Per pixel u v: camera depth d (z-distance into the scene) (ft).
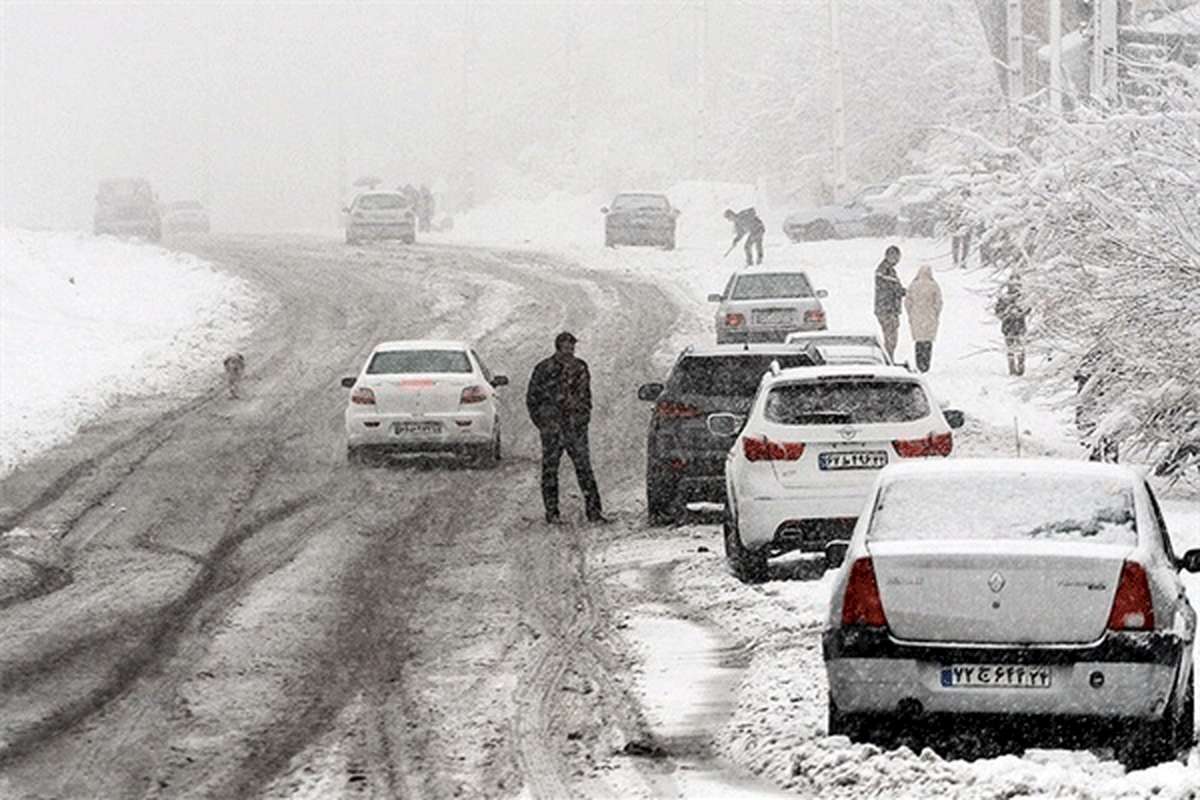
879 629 96.58
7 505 214.48
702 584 165.78
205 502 219.82
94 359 351.46
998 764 91.50
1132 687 94.22
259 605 155.84
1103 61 274.57
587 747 107.14
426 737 109.91
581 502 228.63
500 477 248.52
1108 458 214.07
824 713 110.93
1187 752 102.12
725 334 360.07
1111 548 96.73
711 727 111.65
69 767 103.24
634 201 603.67
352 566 177.78
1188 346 202.49
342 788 97.96
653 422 208.85
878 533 100.68
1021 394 228.63
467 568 177.58
